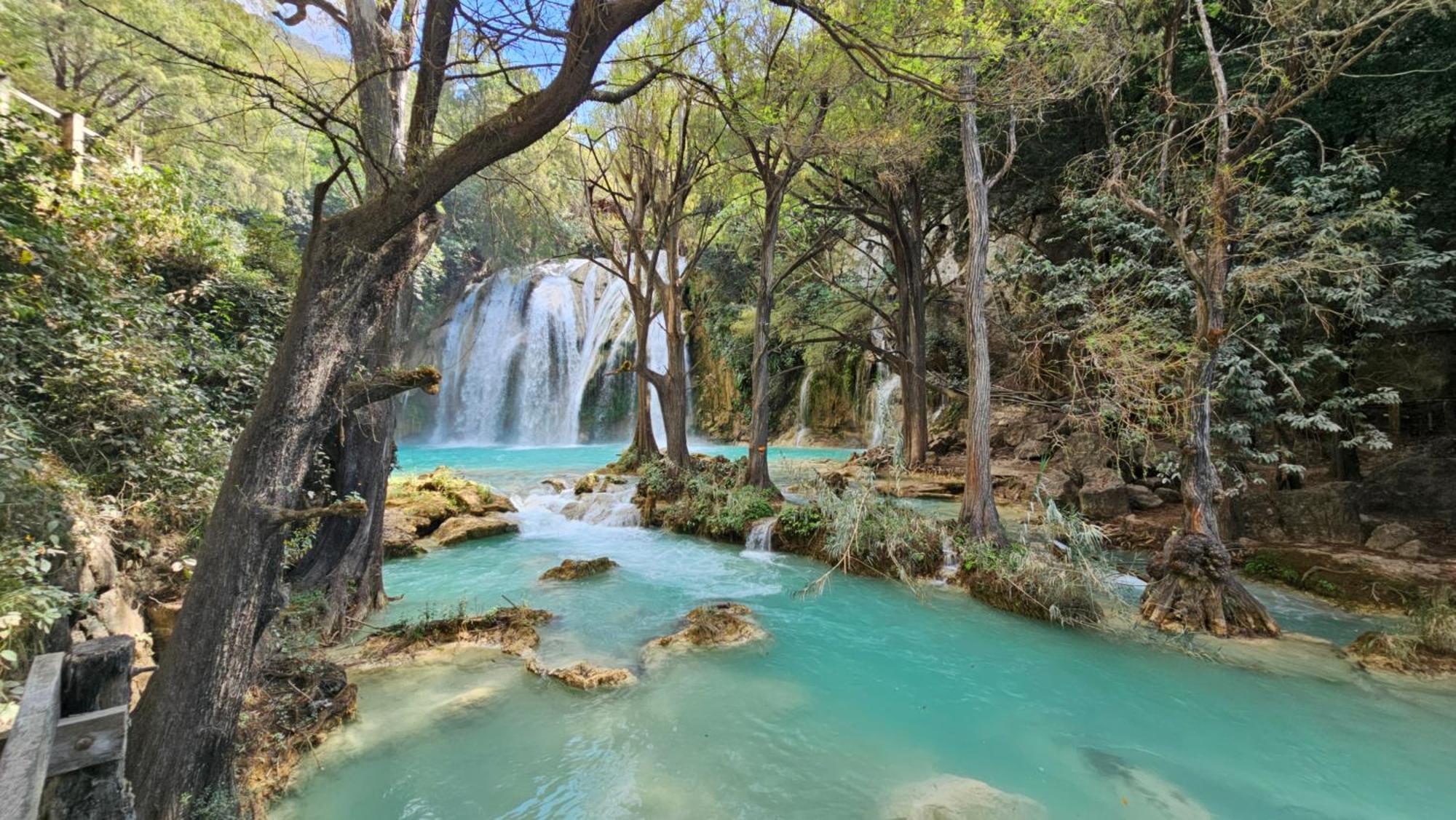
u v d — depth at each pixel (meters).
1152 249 9.38
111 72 8.44
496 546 10.05
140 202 6.49
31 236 4.38
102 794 1.94
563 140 10.75
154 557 4.48
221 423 5.75
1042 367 13.66
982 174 9.01
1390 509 8.58
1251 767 3.99
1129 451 9.34
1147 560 8.55
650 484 12.83
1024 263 12.81
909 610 7.16
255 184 12.88
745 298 23.98
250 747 3.61
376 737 4.18
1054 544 8.04
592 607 7.20
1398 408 9.89
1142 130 7.98
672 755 4.11
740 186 15.23
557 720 4.54
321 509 2.98
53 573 3.30
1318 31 5.81
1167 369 7.31
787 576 8.60
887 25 6.51
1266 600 6.98
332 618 5.52
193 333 6.12
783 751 4.18
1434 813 3.50
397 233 3.35
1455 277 7.88
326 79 4.18
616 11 3.23
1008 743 4.31
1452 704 4.69
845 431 23.78
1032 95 6.88
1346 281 6.91
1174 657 5.71
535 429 27.83
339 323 3.20
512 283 27.59
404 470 16.28
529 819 3.41
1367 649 5.50
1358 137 8.98
